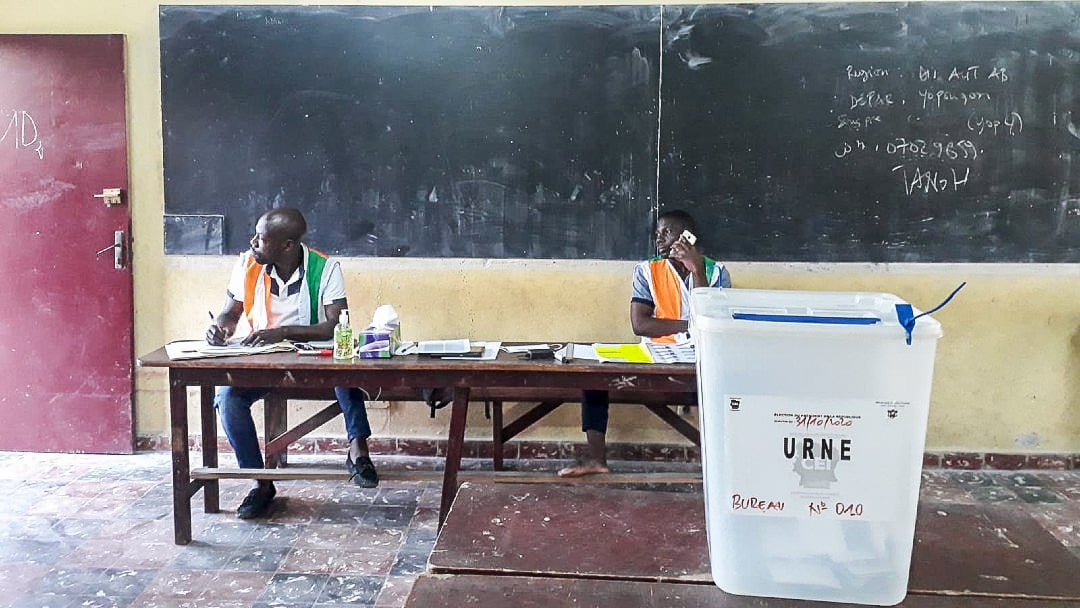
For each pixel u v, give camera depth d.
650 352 2.70
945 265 3.45
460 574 1.20
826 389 1.07
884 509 1.09
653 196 3.48
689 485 3.35
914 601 1.11
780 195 3.45
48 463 3.55
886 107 3.39
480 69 3.48
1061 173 3.38
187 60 3.52
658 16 3.41
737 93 3.42
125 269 3.59
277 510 3.04
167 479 3.36
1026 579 1.17
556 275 3.55
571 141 3.48
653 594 1.13
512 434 3.33
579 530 1.34
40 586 2.43
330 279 3.00
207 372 2.62
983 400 3.51
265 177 3.56
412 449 3.67
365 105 3.52
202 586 2.44
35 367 3.65
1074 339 3.46
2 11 3.56
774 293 1.22
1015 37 3.34
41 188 3.57
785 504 1.10
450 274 3.58
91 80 3.53
